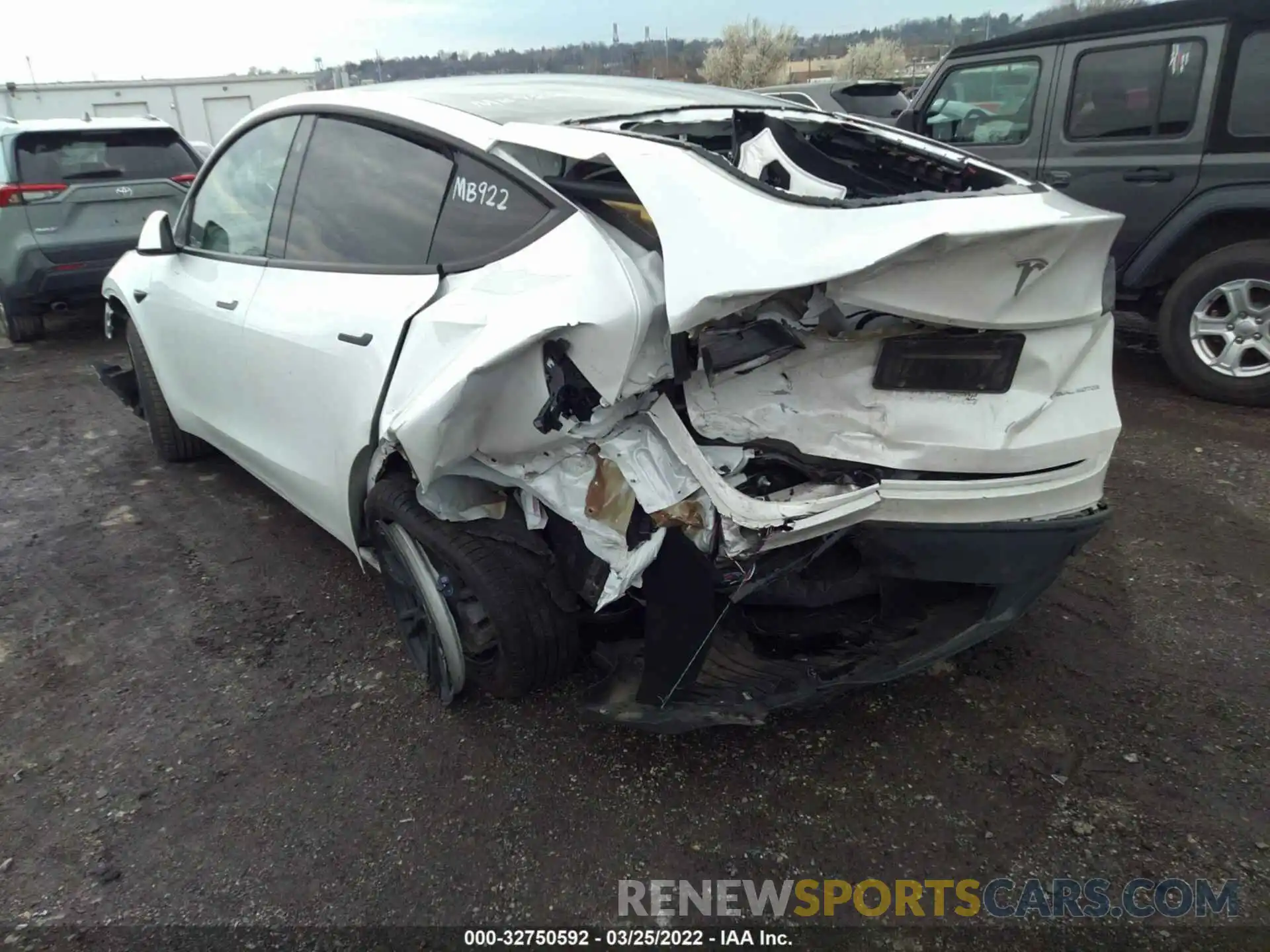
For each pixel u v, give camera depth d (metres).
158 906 2.07
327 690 2.82
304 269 2.95
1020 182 2.53
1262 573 3.21
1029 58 5.52
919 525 2.12
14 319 7.40
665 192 1.97
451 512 2.31
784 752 2.46
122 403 5.64
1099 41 5.11
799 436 2.13
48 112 17.27
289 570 3.60
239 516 4.11
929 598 2.31
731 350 2.04
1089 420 2.24
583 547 2.23
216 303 3.38
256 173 3.39
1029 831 2.18
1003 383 2.12
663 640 2.12
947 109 6.12
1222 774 2.32
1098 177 5.20
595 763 2.45
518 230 2.29
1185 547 3.41
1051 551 2.23
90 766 2.53
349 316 2.62
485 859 2.16
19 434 5.32
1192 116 4.74
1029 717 2.56
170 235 3.71
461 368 2.08
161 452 4.69
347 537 2.89
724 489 2.01
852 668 2.23
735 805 2.29
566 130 2.32
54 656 3.07
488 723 2.62
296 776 2.46
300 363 2.82
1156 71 4.86
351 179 2.88
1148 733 2.48
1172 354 4.99
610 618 2.40
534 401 2.02
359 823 2.28
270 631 3.17
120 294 4.38
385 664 2.95
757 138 2.71
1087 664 2.78
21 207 6.85
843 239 1.93
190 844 2.24
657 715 2.16
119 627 3.23
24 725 2.72
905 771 2.38
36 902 2.10
